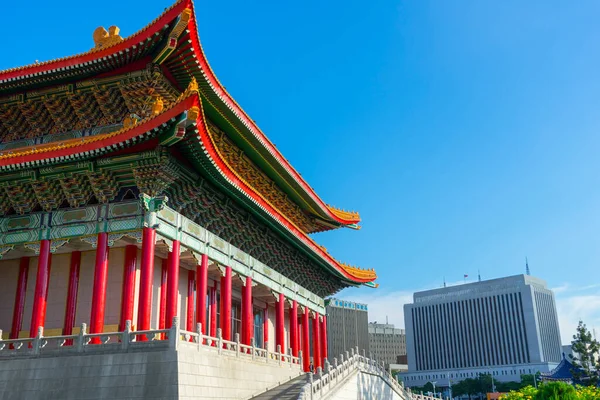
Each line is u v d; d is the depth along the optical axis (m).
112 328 33.66
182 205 35.72
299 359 45.44
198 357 28.83
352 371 40.59
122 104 37.84
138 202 32.75
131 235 32.25
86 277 35.41
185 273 40.88
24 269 36.56
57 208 34.38
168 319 32.78
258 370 36.12
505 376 195.75
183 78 36.75
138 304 32.50
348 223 63.44
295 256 52.62
